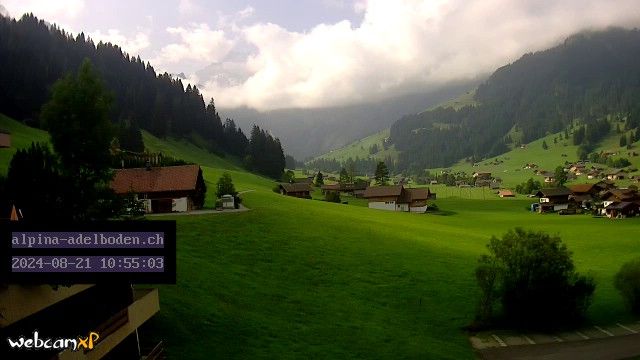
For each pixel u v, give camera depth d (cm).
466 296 6312
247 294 5434
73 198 3675
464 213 17675
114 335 2964
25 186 3406
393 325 5325
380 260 7406
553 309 5550
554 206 18800
